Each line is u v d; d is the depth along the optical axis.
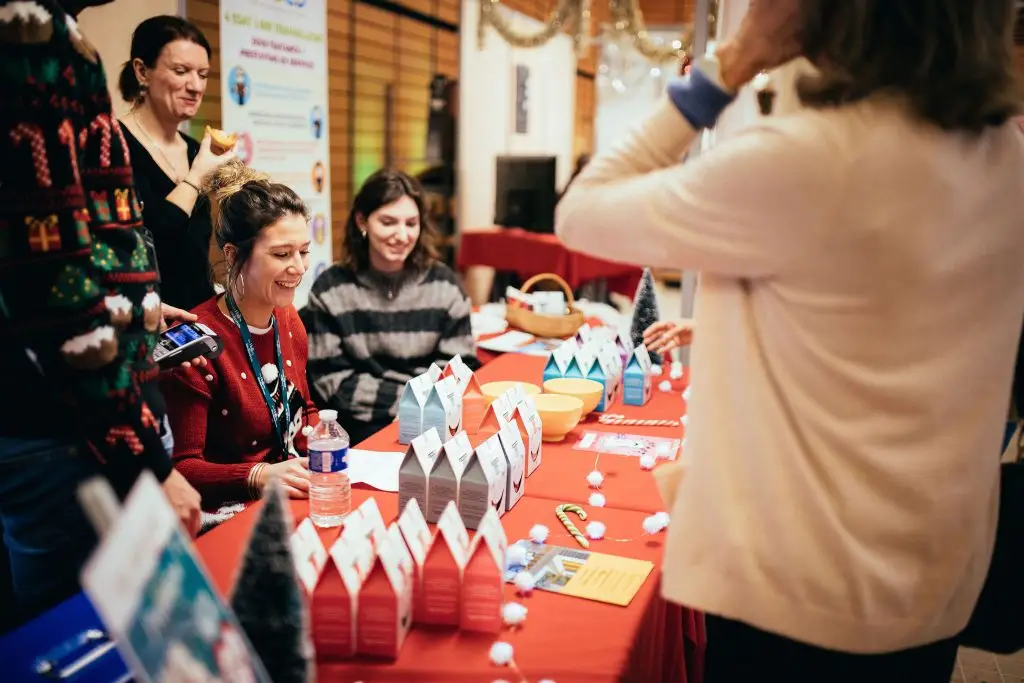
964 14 0.88
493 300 6.19
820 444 0.94
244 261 1.91
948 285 0.92
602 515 1.62
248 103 3.83
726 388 0.99
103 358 1.15
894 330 0.91
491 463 1.55
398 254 2.67
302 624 0.89
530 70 7.86
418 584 1.22
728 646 1.08
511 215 6.06
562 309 3.27
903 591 0.96
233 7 3.68
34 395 1.29
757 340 0.97
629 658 1.16
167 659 0.62
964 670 2.58
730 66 0.99
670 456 1.93
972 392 0.96
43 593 1.40
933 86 0.88
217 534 1.48
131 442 1.18
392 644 1.13
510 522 1.58
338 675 1.11
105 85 1.25
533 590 1.32
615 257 1.02
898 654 1.02
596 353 2.31
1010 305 0.99
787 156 0.88
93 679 1.04
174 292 2.59
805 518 0.95
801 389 0.94
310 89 4.30
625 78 9.11
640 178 1.00
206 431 1.89
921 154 0.88
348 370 2.68
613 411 2.33
